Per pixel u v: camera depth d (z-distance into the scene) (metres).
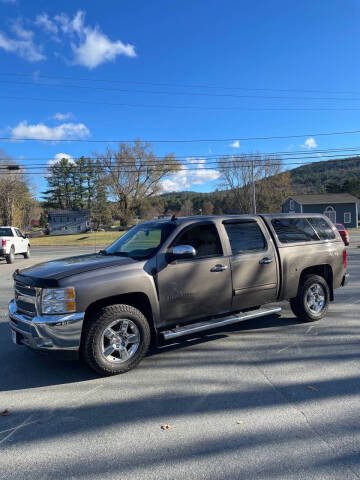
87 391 3.75
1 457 2.68
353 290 8.39
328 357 4.43
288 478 2.37
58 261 4.77
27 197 69.12
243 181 55.72
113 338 4.09
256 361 4.38
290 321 6.03
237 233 5.11
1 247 16.98
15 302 4.47
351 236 33.19
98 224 82.88
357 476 2.37
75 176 85.44
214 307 4.80
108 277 4.03
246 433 2.88
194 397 3.53
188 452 2.66
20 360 4.68
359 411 3.18
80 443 2.83
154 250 4.47
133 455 2.65
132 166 59.97
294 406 3.29
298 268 5.61
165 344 5.10
